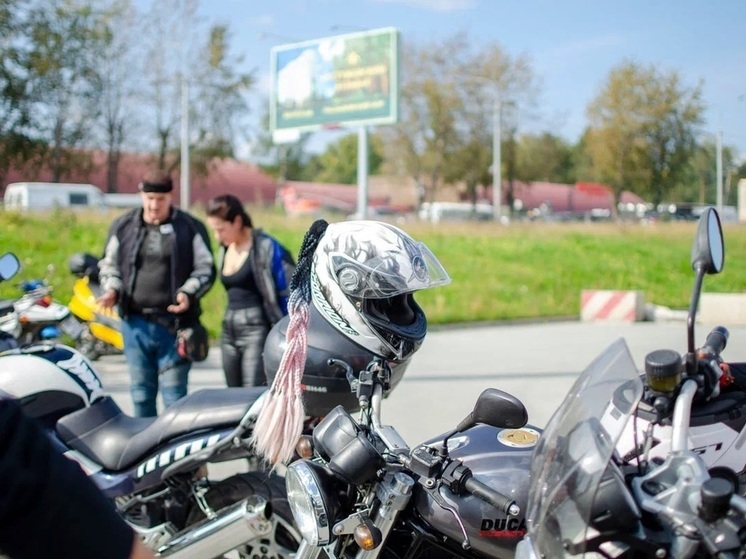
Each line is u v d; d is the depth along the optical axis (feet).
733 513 6.63
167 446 12.23
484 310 48.39
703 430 9.77
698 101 150.10
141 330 18.21
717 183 100.01
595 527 6.79
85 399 12.95
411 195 203.82
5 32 97.55
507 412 8.33
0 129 99.45
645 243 82.43
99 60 116.37
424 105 172.24
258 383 18.19
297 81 98.43
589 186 180.45
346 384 10.55
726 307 45.55
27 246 53.47
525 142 185.47
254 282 18.20
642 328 44.39
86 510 4.39
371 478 8.96
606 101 152.76
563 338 40.29
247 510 11.73
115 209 75.46
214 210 17.97
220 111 134.51
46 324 23.75
